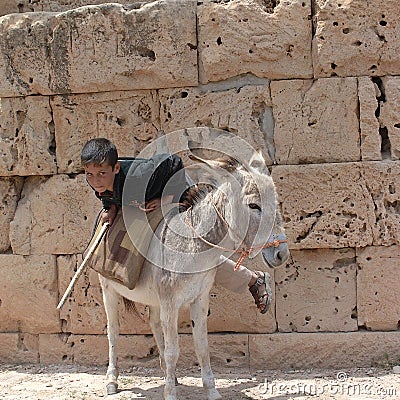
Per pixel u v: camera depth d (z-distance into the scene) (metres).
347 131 6.13
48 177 6.59
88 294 6.49
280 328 6.30
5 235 6.68
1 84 6.50
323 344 6.17
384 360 6.12
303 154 6.19
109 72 6.29
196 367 6.34
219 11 6.15
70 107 6.45
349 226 6.12
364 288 6.18
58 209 6.50
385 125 6.13
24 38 6.40
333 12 6.05
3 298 6.62
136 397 5.55
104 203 5.45
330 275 6.23
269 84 6.22
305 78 6.20
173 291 5.06
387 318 6.17
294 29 6.12
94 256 5.51
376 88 6.13
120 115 6.39
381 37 6.07
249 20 6.14
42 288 6.55
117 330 5.83
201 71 6.28
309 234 6.16
